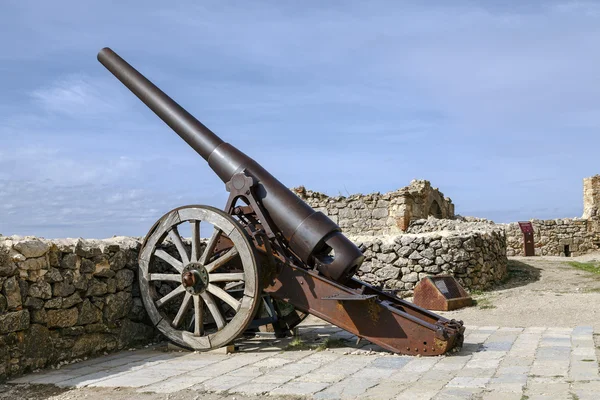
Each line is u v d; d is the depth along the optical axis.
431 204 22.53
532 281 14.66
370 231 20.33
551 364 6.24
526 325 9.20
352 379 5.93
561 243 25.55
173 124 8.58
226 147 8.22
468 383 5.58
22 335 6.54
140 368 6.74
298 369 6.48
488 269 13.77
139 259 8.13
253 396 5.42
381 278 12.99
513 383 5.49
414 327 6.97
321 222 7.48
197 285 7.68
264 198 7.74
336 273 7.41
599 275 15.14
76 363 7.12
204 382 5.97
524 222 25.09
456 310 10.98
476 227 17.70
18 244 6.61
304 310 7.47
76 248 7.43
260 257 7.61
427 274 12.72
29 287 6.69
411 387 5.53
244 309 7.37
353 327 7.23
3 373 6.23
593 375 5.68
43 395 5.68
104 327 7.74
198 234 7.78
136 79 8.97
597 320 9.36
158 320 7.98
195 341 7.66
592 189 26.16
